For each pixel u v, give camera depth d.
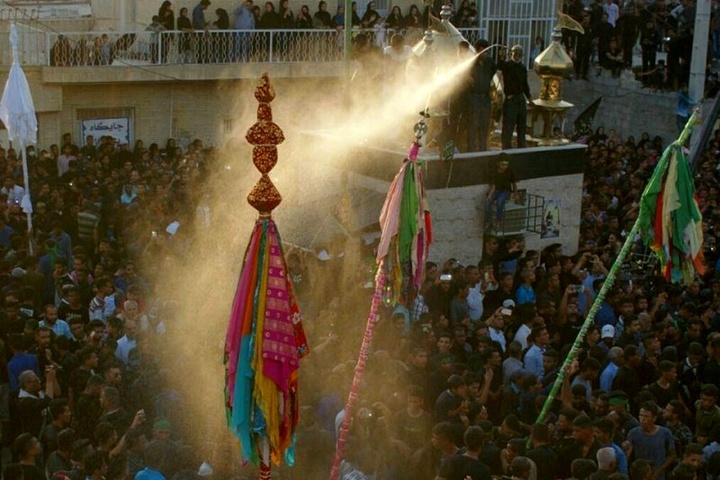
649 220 14.95
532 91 35.16
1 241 21.70
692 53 31.34
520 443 12.59
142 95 32.06
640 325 17.70
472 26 33.94
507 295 19.48
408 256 12.48
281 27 33.06
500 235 21.86
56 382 14.98
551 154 22.67
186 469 12.23
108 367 14.76
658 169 14.91
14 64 21.22
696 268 15.14
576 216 23.34
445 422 12.66
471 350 16.81
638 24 35.97
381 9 35.66
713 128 33.16
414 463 13.06
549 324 18.58
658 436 13.88
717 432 14.46
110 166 28.52
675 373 15.85
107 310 18.12
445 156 21.14
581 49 36.69
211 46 32.31
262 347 9.03
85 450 12.37
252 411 9.12
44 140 30.72
